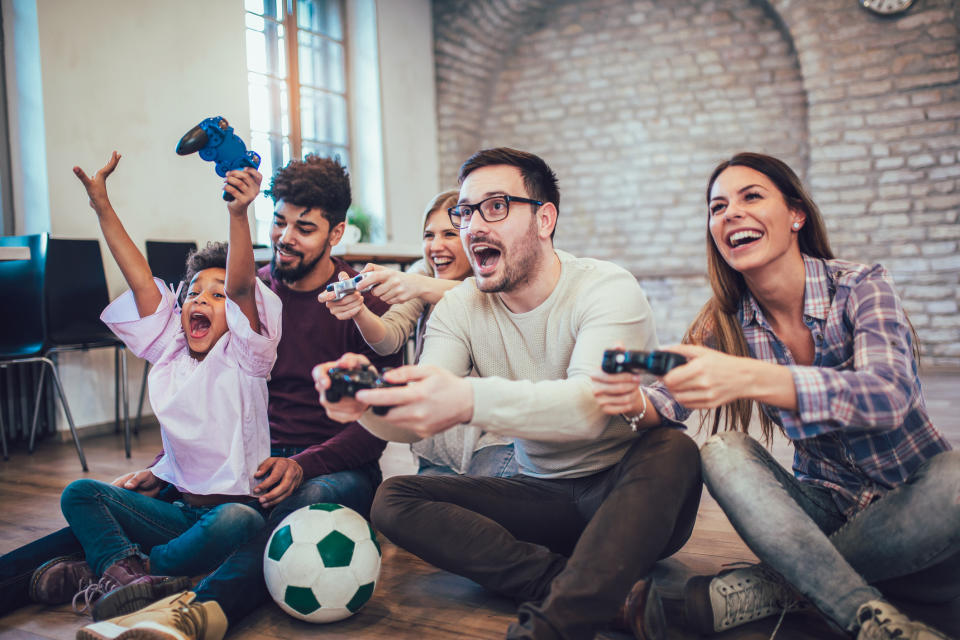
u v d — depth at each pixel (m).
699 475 1.19
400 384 1.01
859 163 4.64
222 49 3.91
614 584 1.00
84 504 1.36
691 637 1.16
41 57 3.12
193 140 1.32
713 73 5.14
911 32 4.46
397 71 5.17
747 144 5.08
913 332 1.13
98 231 3.33
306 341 1.61
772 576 1.18
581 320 1.18
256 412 1.48
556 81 5.58
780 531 1.06
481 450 1.66
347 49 5.07
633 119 5.37
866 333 1.07
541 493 1.30
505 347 1.29
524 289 1.23
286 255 1.55
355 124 5.09
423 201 5.41
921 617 1.19
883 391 0.97
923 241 4.53
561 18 5.52
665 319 5.34
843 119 4.65
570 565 1.03
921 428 1.12
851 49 4.59
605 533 1.03
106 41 3.37
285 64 4.59
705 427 2.94
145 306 1.50
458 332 1.32
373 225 4.96
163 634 1.03
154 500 1.46
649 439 1.16
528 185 1.19
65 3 3.21
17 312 2.83
